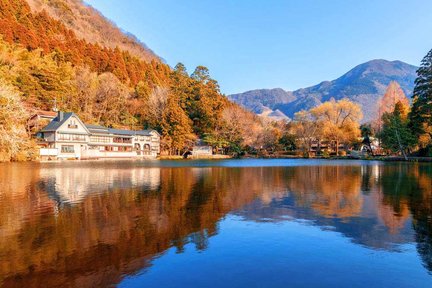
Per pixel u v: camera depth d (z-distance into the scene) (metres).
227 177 28.28
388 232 10.10
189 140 83.94
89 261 7.53
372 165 48.94
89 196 16.84
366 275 6.84
